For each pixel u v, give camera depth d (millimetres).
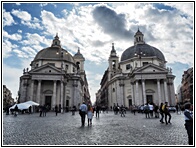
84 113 13445
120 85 55250
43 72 47469
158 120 17391
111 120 18344
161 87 50125
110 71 68812
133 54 56969
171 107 42438
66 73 51469
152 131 10000
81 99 68562
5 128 11883
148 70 48688
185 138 7863
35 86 48312
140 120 17734
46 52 55938
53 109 45656
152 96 49938
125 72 57906
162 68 48250
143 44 59219
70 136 8672
